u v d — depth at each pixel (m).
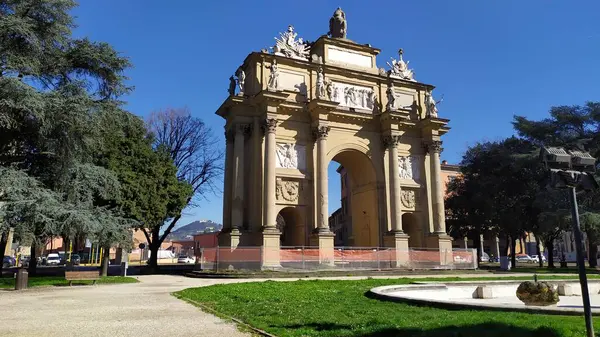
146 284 29.31
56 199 28.62
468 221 61.19
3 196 27.38
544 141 56.72
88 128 30.41
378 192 46.78
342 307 16.30
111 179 32.94
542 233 53.84
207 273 35.53
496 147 60.78
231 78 45.84
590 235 48.16
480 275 37.47
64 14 32.84
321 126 43.62
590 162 10.52
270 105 42.09
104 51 33.31
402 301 17.09
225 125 46.09
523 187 56.78
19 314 15.69
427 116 49.12
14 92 26.81
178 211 44.75
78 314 15.60
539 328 10.68
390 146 46.81
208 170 56.81
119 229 31.47
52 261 77.94
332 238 41.41
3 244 35.84
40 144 31.02
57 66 32.91
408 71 52.16
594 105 54.97
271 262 37.88
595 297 21.33
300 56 46.97
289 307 16.39
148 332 12.19
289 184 42.97
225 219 42.81
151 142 45.59
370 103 48.59
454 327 11.58
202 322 13.81
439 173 48.53
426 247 47.12
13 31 29.08
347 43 48.69
